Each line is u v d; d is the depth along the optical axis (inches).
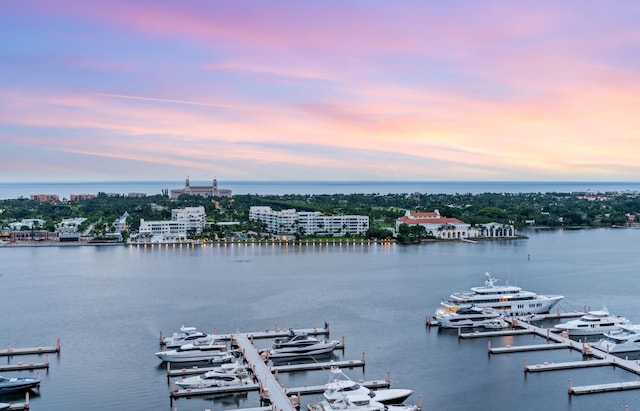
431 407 5418.3
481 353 7003.0
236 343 7273.6
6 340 7647.6
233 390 5753.0
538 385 5935.0
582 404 5472.4
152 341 7554.1
